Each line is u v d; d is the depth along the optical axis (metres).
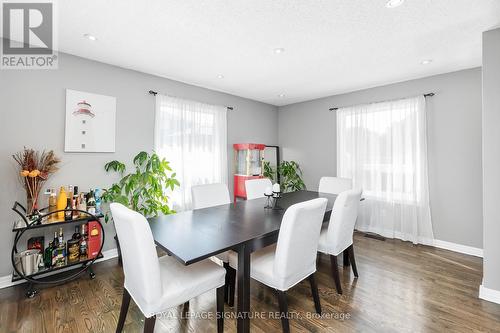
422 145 3.30
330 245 2.13
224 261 1.98
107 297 2.07
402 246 3.27
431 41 2.30
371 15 1.87
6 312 1.86
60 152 2.53
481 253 2.92
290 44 2.36
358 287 2.24
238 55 2.62
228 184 4.21
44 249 2.33
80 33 2.16
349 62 2.81
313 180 4.63
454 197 3.12
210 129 3.86
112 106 2.88
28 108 2.35
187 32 2.14
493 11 1.80
